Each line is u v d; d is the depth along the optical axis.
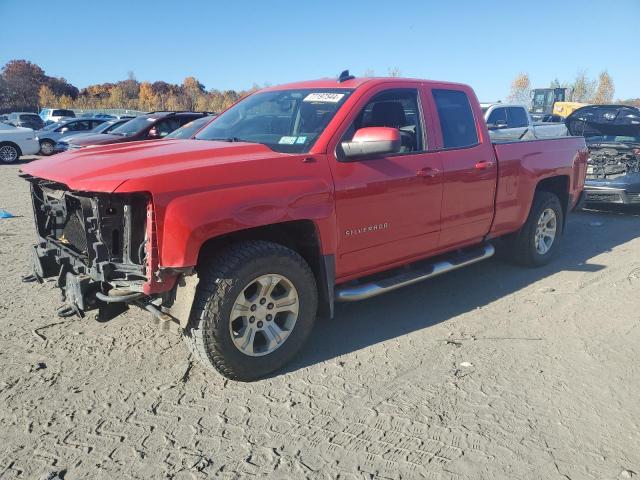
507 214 5.44
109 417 3.20
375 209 4.09
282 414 3.25
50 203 3.88
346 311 4.87
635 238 7.69
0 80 81.38
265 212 3.42
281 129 4.24
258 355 3.59
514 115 13.35
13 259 6.30
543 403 3.37
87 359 3.91
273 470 2.77
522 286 5.55
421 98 4.64
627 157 9.29
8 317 4.62
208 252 3.53
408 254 4.51
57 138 23.98
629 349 4.10
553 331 4.44
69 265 3.69
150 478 2.70
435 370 3.78
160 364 3.85
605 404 3.35
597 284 5.59
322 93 4.37
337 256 3.93
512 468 2.78
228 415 3.24
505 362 3.90
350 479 2.71
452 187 4.71
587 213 9.81
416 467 2.79
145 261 3.20
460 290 5.43
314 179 3.70
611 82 58.34
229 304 3.36
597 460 2.84
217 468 2.78
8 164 20.33
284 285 3.69
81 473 2.73
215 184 3.28
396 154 4.29
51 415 3.21
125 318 4.64
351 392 3.50
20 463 2.79
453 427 3.12
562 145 6.18
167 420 3.18
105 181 3.09
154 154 3.58
